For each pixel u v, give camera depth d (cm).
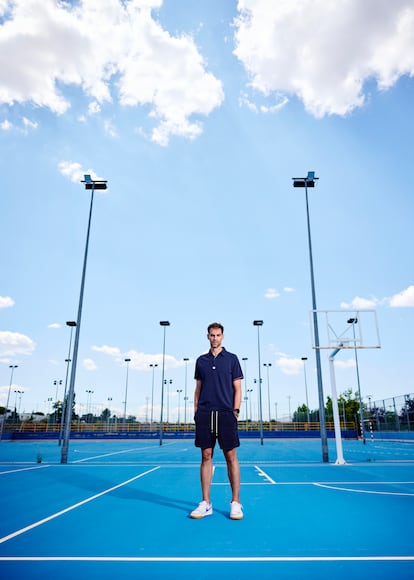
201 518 442
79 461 1466
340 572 274
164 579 262
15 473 975
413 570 278
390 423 3962
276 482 792
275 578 264
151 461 1439
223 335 480
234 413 455
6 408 4803
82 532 385
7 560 302
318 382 1451
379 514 466
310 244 1634
